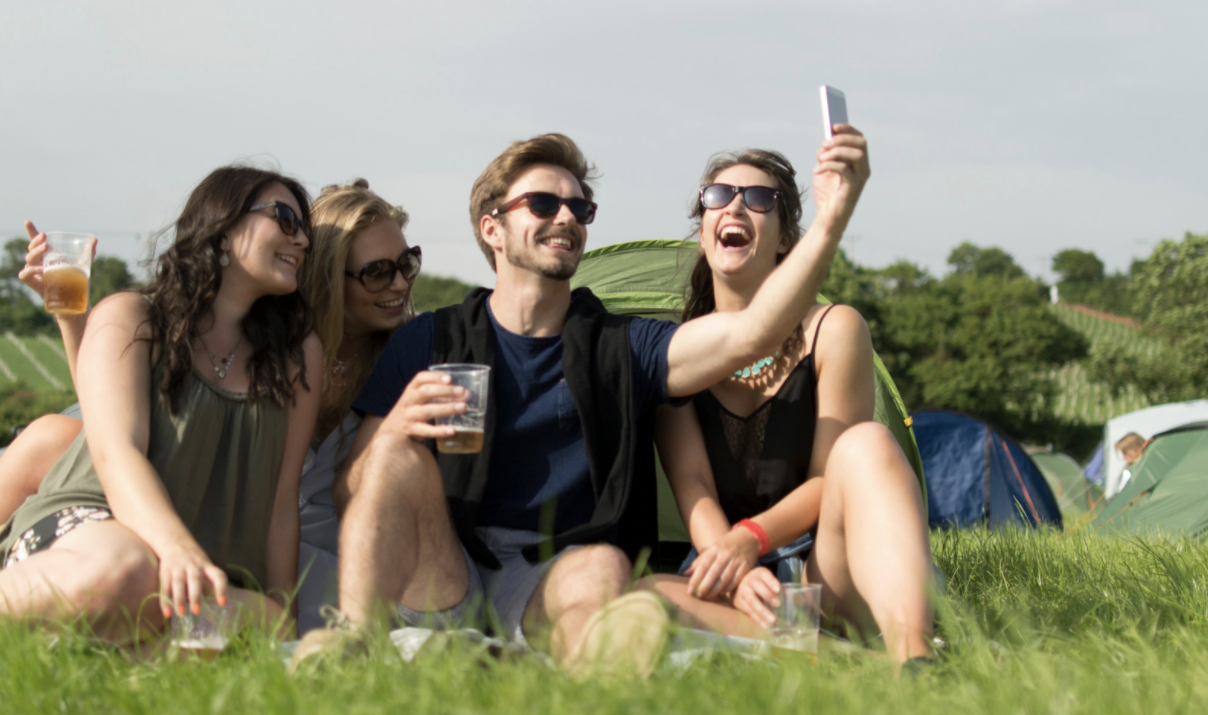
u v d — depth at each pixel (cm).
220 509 278
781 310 270
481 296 323
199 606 229
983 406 4734
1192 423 945
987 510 888
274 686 182
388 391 309
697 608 262
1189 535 578
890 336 4972
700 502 308
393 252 361
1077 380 5925
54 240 314
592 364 302
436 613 251
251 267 290
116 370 271
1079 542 492
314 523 330
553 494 297
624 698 173
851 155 255
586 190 322
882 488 250
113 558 236
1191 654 222
